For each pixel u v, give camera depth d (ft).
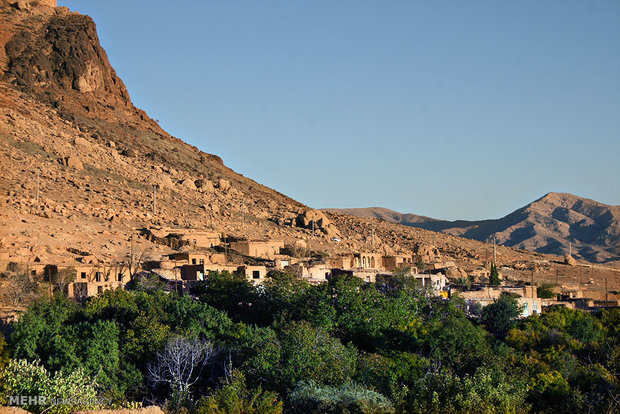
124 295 140.87
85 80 486.38
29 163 312.29
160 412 84.17
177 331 121.90
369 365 115.75
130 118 504.43
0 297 144.36
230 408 90.07
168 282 172.14
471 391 97.45
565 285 284.41
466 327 136.87
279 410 91.91
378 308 145.79
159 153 440.04
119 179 339.16
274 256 239.09
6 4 508.53
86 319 127.24
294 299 150.92
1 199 245.45
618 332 163.53
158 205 309.63
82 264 181.88
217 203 352.28
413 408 94.89
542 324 156.97
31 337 106.93
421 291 172.04
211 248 242.37
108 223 254.68
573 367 131.34
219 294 156.76
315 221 343.26
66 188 293.43
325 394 95.14
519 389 106.93
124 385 104.88
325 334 120.67
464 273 256.73
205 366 115.03
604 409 107.86
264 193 455.22
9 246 188.75
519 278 296.30
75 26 512.22
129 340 116.78
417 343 134.31
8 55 455.63
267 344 112.98
